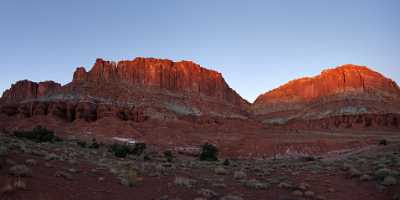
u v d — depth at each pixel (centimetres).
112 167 1905
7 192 1099
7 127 10519
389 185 1641
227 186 1697
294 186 1670
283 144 7762
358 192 1598
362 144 7750
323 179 1950
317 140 8731
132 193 1388
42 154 1936
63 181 1386
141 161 3119
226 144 8362
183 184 1636
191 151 7094
